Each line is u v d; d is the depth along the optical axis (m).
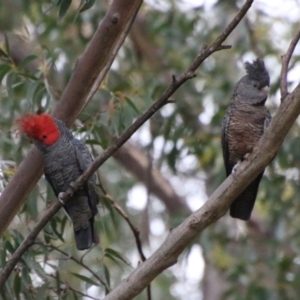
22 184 8.63
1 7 14.80
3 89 12.69
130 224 8.96
